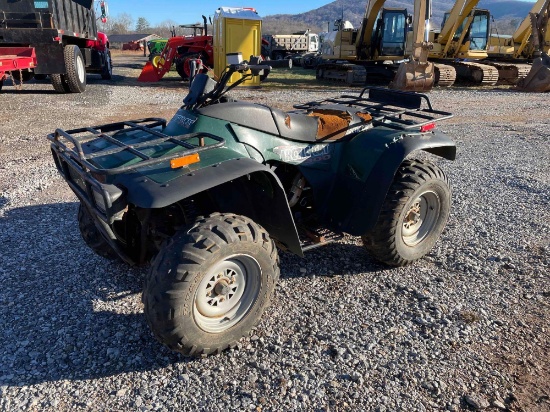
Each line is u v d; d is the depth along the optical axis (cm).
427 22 1472
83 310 334
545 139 881
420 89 1552
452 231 471
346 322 325
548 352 295
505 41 2222
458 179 635
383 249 376
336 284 372
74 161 306
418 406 254
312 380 272
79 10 1514
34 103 1152
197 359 289
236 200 322
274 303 346
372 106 437
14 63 1112
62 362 284
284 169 376
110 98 1266
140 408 252
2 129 862
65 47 1283
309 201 395
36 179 597
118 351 294
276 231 324
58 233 451
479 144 840
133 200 261
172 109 1100
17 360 284
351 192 370
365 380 272
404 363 286
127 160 297
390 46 1853
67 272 383
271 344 303
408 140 366
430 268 399
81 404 254
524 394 262
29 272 381
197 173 273
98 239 377
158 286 258
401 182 366
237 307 294
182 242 263
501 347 300
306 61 2706
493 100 1425
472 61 1988
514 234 463
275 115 348
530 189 590
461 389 266
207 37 1872
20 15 1238
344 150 382
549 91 1684
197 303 272
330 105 453
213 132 323
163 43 2953
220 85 334
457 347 300
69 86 1327
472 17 1883
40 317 325
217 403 256
